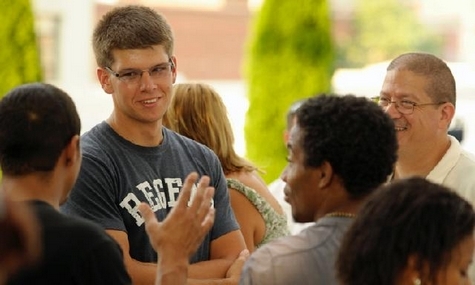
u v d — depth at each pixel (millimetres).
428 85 6820
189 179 5086
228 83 24719
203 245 6621
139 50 6332
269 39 18000
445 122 6887
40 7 21469
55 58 21734
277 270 4555
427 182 4090
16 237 2941
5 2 16531
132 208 6281
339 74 25469
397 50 27359
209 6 24656
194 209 5043
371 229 3953
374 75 25188
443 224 3900
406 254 3881
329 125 4664
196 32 24547
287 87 17906
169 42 6488
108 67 6426
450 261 3916
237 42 24859
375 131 4676
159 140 6547
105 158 6320
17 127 4680
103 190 6238
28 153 4672
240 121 22875
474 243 4086
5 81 16578
